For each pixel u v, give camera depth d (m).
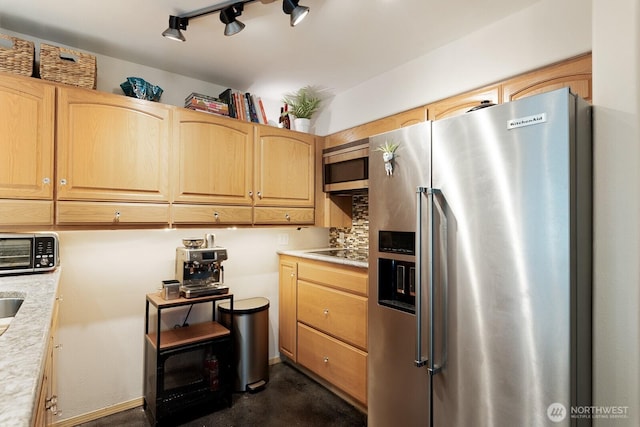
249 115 2.68
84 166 1.90
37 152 1.77
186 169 2.25
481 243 1.39
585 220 1.28
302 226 2.88
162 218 2.15
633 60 1.25
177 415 2.27
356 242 3.14
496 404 1.34
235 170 2.47
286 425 2.18
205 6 1.77
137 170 2.06
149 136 2.11
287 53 2.28
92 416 2.23
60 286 2.13
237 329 2.58
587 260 1.29
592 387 1.31
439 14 1.84
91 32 2.01
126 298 2.36
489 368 1.36
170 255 2.55
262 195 2.61
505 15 1.86
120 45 2.17
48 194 1.79
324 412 2.32
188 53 2.28
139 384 2.41
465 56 2.07
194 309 2.66
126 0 1.71
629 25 1.26
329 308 2.50
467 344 1.43
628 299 1.24
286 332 3.00
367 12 1.82
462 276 1.45
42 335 0.90
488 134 1.38
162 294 2.29
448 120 1.52
